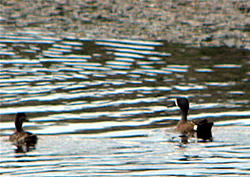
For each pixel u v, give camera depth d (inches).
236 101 928.3
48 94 957.8
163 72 1089.4
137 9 1573.6
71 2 1695.4
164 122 835.4
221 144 719.7
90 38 1328.7
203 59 1174.3
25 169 640.4
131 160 664.4
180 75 1071.0
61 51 1222.3
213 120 841.5
